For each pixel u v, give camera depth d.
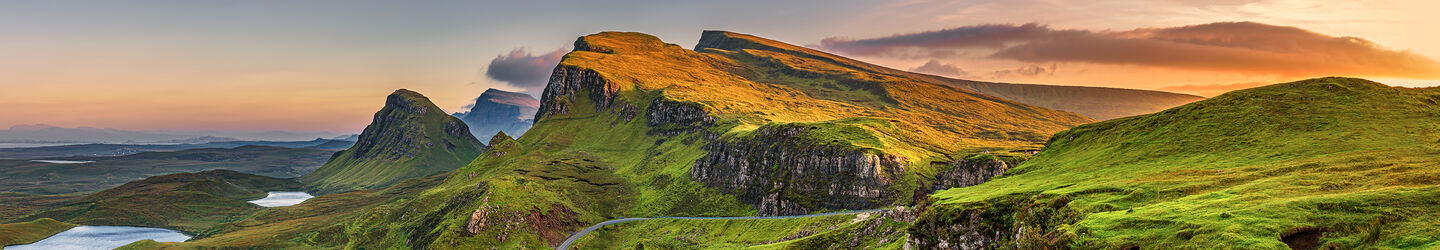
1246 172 166.62
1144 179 176.88
